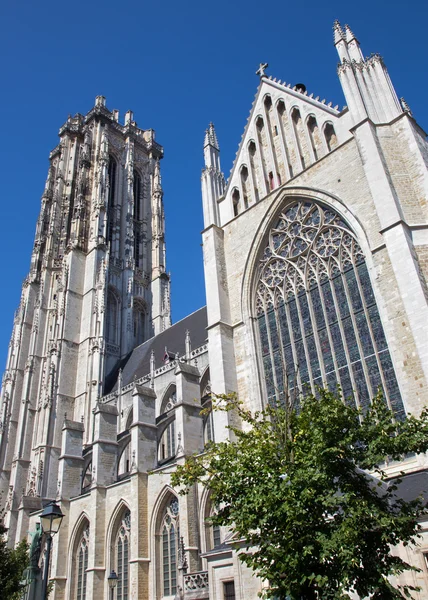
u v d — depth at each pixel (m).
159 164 152.62
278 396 43.12
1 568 49.75
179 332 97.00
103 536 61.94
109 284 118.19
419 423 23.06
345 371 39.19
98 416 70.12
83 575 63.72
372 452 22.67
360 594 20.16
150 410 64.56
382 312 37.50
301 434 24.12
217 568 37.41
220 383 45.47
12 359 117.12
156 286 126.62
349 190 43.31
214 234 52.91
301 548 20.39
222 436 43.09
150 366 90.19
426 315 34.00
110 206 133.75
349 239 42.59
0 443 104.25
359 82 46.44
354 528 19.84
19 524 77.88
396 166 41.59
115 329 114.75
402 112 43.81
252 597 34.06
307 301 44.03
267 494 22.23
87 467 77.25
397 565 20.33
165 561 53.75
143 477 58.97
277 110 54.19
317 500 21.12
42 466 88.88
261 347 46.31
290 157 51.12
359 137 43.19
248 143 55.69
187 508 51.47
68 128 146.62
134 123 153.12
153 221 138.50
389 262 38.22
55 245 128.75
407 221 39.03
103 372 99.38
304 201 47.44
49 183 140.62
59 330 105.06
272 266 48.28
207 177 58.38
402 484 31.48
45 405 96.06
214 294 49.69
